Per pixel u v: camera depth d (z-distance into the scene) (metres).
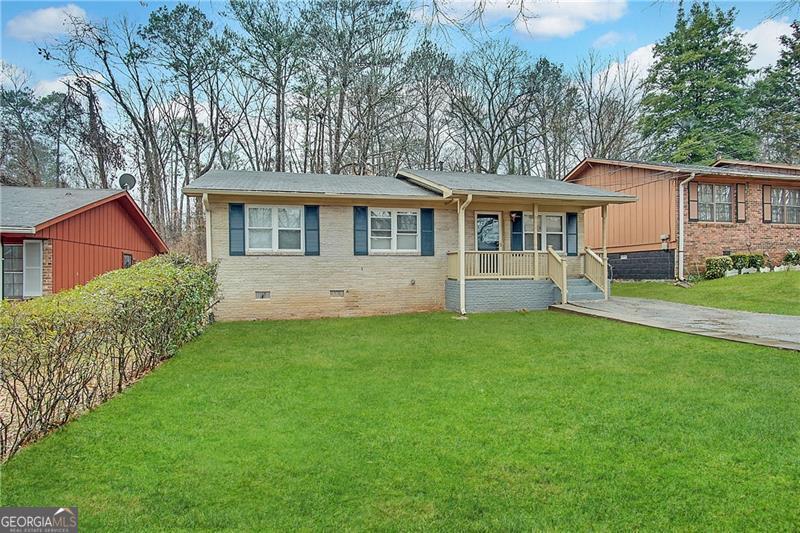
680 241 16.61
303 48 23.11
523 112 27.78
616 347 8.04
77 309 4.77
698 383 5.80
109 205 16.45
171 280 7.85
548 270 14.14
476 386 5.91
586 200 13.84
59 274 13.11
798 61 24.28
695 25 26.22
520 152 29.03
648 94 28.78
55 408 4.59
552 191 13.60
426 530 2.90
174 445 4.16
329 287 12.93
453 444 4.13
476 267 13.50
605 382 5.97
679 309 12.30
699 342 8.14
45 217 12.42
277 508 3.15
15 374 3.93
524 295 13.69
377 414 4.93
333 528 2.93
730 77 26.31
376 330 10.34
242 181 12.91
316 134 25.55
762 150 28.05
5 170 26.70
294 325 11.19
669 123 27.44
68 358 4.58
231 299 12.26
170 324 7.71
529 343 8.62
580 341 8.65
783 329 9.16
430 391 5.72
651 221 17.72
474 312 13.22
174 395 5.61
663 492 3.30
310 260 12.79
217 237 12.20
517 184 14.44
